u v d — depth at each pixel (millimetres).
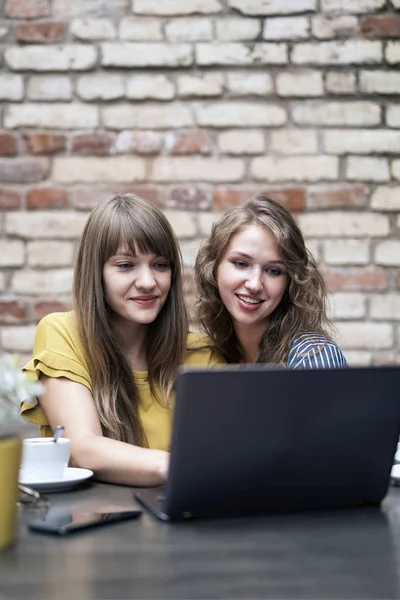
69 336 1643
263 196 1774
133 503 1169
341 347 2648
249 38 2641
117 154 2635
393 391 1085
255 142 2646
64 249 2633
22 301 2629
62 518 1052
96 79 2631
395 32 2646
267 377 1018
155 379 1698
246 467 1045
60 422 1548
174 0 2627
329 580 820
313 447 1067
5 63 2631
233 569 855
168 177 2639
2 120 2631
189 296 2588
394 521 1057
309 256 1770
